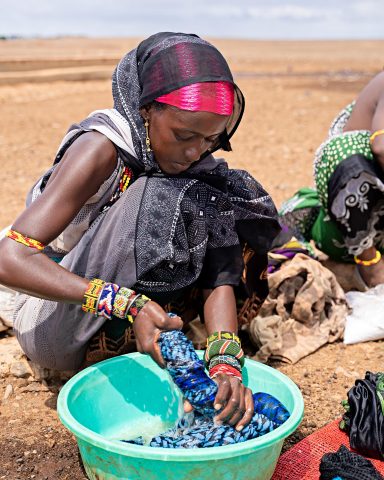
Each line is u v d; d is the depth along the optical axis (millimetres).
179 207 2562
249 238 2877
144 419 2711
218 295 2705
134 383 2682
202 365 2318
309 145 8859
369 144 3654
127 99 2482
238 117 2566
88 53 28141
